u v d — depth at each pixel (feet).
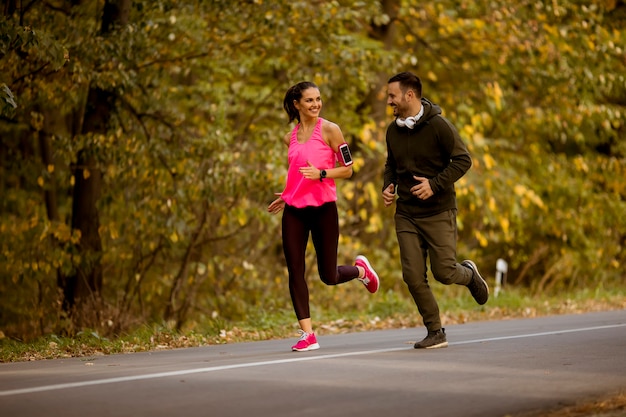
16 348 46.98
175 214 71.77
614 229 120.26
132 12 70.33
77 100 73.15
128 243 80.94
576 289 110.11
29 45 53.67
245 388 29.25
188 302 82.79
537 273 126.82
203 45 73.97
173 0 69.26
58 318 66.44
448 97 104.27
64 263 68.80
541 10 93.45
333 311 75.51
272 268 90.84
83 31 65.31
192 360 38.37
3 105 48.96
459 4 97.40
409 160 39.58
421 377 31.42
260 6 71.05
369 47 92.79
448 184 38.75
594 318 61.46
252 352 42.34
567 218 115.34
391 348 41.81
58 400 27.22
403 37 110.22
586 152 125.18
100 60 63.72
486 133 115.75
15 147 91.25
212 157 71.87
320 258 41.19
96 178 71.15
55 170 84.69
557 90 103.09
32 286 85.81
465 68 106.22
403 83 39.24
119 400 27.22
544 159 117.08
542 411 25.82
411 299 88.22
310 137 40.22
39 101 67.67
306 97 39.91
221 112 76.07
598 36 96.89
